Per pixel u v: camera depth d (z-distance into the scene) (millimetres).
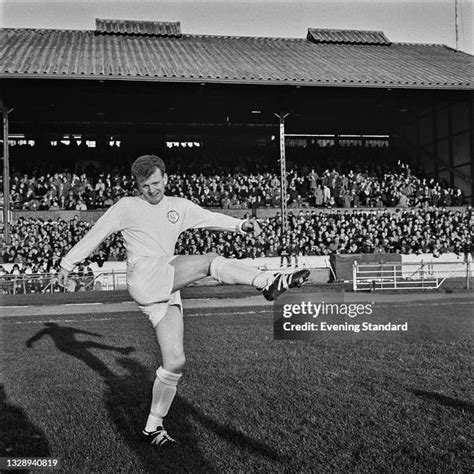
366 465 4031
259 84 25562
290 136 35812
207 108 32125
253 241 24453
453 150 31281
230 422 4992
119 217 4441
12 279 20469
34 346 9172
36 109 31422
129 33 33344
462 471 3918
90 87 25672
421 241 25031
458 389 5953
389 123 36250
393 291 18969
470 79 27703
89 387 6309
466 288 19547
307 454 4242
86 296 19281
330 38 35906
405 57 32938
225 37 35531
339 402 5535
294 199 28719
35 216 26312
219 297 18203
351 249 24453
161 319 4562
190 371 6953
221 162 32031
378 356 7746
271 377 6582
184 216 4590
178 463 4133
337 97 28859
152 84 25766
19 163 30688
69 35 32875
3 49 27859
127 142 34062
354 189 29109
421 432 4660
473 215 27406
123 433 4789
